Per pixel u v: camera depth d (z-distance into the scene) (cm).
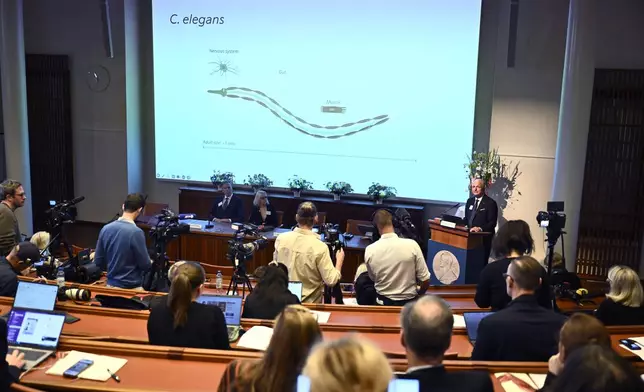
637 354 271
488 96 812
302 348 173
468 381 175
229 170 889
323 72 829
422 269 388
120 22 902
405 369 236
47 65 934
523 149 784
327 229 494
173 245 705
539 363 234
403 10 783
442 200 809
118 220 425
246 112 869
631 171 729
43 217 972
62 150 954
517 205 793
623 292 331
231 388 179
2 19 823
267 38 843
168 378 234
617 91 718
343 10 805
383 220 391
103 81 925
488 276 311
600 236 753
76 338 273
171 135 904
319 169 853
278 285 316
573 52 677
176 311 257
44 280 374
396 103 806
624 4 704
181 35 876
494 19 794
